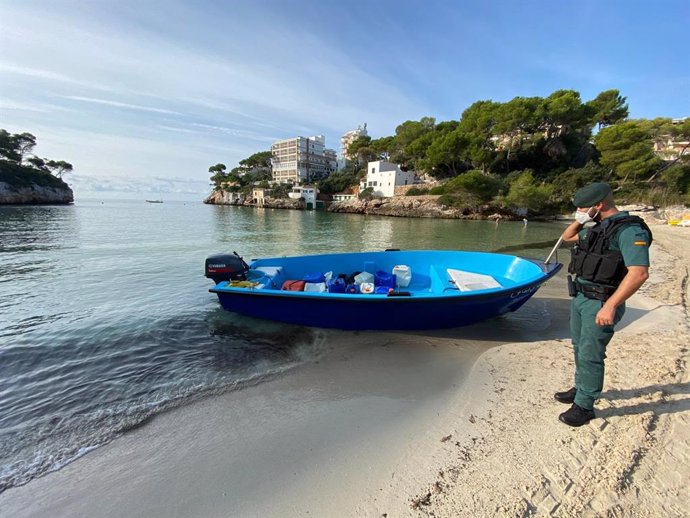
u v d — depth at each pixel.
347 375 3.90
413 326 5.09
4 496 2.29
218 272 5.56
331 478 2.32
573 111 47.84
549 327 5.40
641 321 5.25
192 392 3.59
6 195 64.88
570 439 2.49
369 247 17.80
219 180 115.00
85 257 12.80
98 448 2.76
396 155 70.94
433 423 2.90
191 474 2.44
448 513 1.93
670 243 17.05
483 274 6.65
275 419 3.08
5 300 6.95
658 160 41.12
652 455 2.26
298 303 4.89
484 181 41.97
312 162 105.31
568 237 2.99
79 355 4.49
